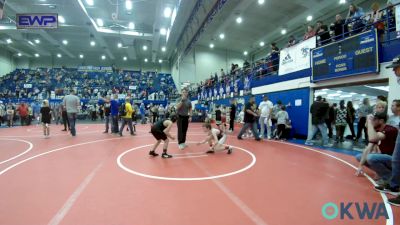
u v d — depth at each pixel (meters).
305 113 10.59
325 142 8.86
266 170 5.38
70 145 8.58
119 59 38.75
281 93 12.19
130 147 8.20
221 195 3.87
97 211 3.26
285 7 18.44
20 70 34.66
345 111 9.72
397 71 6.06
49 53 34.81
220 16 20.53
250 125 10.28
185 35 23.92
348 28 9.36
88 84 33.25
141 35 24.50
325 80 9.63
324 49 9.51
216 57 30.75
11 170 5.22
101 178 4.68
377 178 4.73
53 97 26.73
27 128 16.03
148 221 3.00
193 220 3.03
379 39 7.69
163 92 31.48
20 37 25.52
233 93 17.66
